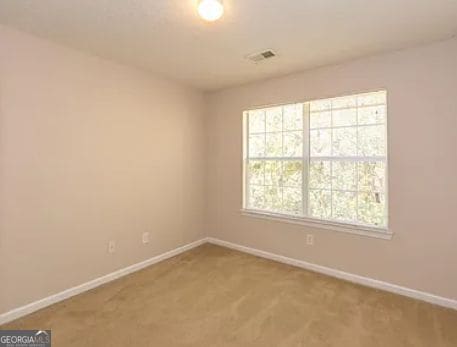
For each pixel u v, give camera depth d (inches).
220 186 154.5
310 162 124.9
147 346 72.2
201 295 99.5
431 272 94.1
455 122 89.2
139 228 123.1
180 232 144.1
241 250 146.7
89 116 103.3
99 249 107.8
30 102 87.4
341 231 113.7
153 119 128.3
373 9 73.4
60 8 72.9
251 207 145.3
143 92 123.1
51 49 92.3
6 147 82.4
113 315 86.4
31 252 88.3
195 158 152.4
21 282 86.0
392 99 100.2
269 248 135.9
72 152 98.4
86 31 85.8
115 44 95.0
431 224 94.0
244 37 89.7
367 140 110.3
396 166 100.0
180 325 81.4
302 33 86.9
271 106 133.4
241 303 94.0
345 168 115.4
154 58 107.7
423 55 94.2
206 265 127.5
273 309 90.2
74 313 87.5
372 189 109.0
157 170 130.9
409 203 97.9
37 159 89.3
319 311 88.9
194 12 75.1
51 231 93.2
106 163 109.5
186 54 103.7
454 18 77.6
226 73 124.6
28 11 74.4
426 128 94.0
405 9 73.3
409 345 72.7
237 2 69.9
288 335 76.9
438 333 77.4
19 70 84.8
